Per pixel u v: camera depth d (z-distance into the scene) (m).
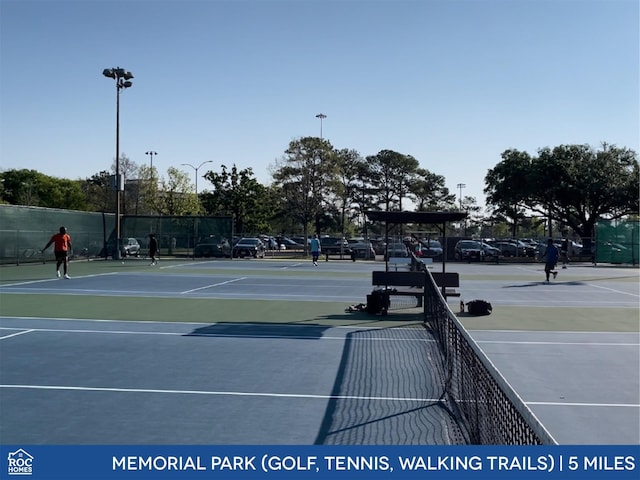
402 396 8.33
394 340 12.54
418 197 91.56
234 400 8.06
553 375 9.59
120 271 32.19
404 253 36.28
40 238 37.06
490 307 16.56
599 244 46.66
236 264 40.50
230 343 12.07
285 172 63.53
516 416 4.57
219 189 58.81
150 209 70.62
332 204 66.44
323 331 13.66
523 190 62.50
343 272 33.59
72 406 7.72
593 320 15.74
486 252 51.81
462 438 6.65
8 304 17.67
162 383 8.89
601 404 8.01
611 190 59.59
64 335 12.73
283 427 6.99
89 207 86.94
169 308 17.19
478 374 6.27
